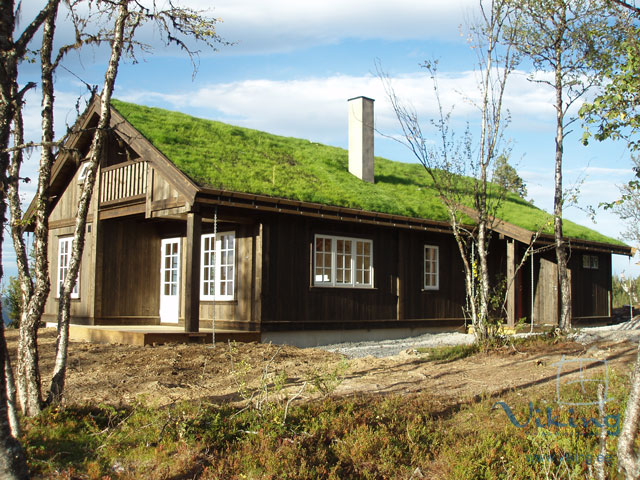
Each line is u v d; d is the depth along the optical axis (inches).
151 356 422.6
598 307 818.2
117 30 317.7
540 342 515.5
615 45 502.0
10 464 196.2
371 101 730.2
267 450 259.3
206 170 514.3
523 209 804.6
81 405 301.9
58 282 687.7
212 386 360.2
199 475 241.3
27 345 284.0
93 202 613.3
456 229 529.0
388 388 363.6
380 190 676.1
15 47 236.2
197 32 354.0
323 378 327.6
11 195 284.4
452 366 431.8
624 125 369.4
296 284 552.7
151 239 641.6
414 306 655.1
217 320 570.3
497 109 518.0
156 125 594.6
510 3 551.8
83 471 233.3
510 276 684.1
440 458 274.1
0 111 221.9
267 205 507.5
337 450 269.9
